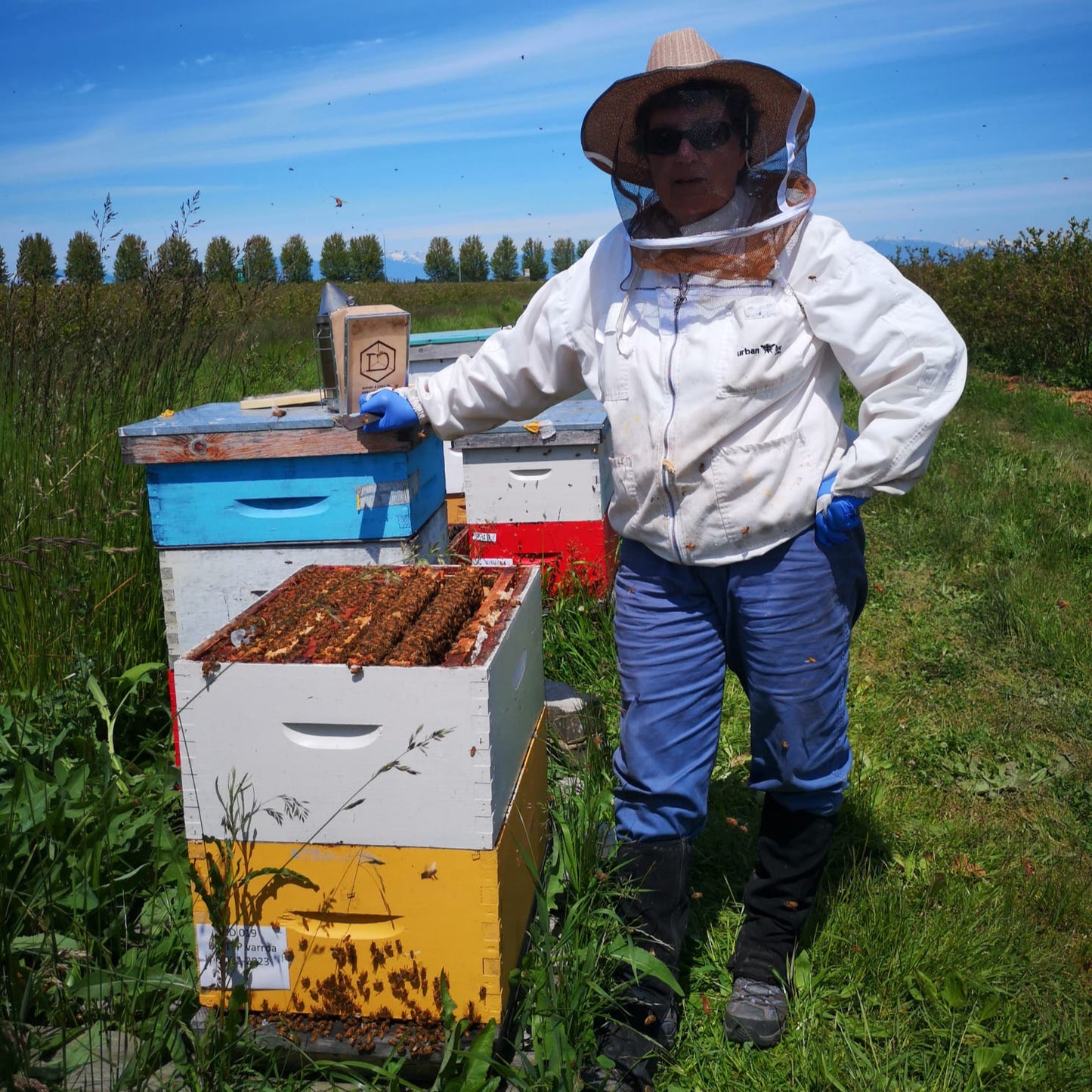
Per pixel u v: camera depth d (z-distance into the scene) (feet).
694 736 6.91
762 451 6.38
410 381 9.04
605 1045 6.63
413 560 8.86
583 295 6.99
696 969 7.50
